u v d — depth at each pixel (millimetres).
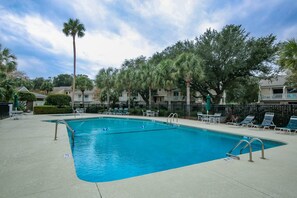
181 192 3031
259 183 3422
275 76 21531
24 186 3227
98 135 10609
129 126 15008
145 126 15086
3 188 3146
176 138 10289
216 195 2939
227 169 4172
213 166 4379
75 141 9109
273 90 31219
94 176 4883
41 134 8727
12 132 9305
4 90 17500
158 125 15656
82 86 35281
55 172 3906
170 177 3676
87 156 6668
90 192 3016
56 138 7664
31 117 19062
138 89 29750
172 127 13758
